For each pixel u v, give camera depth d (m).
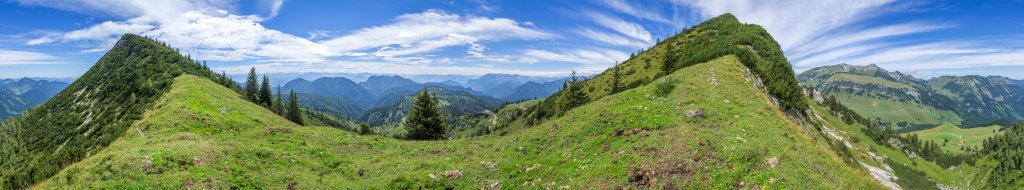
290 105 135.88
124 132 64.56
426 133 75.12
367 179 34.56
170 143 39.34
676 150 27.52
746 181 22.47
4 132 129.25
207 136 55.88
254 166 33.56
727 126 36.22
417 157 42.75
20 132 136.12
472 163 36.19
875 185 26.09
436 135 77.19
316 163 38.22
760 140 31.55
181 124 62.34
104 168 28.83
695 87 54.19
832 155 34.06
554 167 30.56
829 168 27.11
